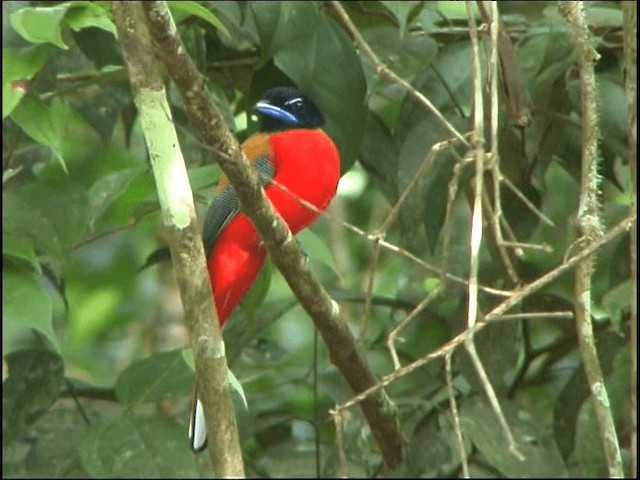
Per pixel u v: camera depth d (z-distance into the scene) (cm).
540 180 1132
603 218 1073
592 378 786
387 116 1312
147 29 648
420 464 1141
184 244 646
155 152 648
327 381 1210
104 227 1428
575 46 895
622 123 1030
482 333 1099
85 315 1577
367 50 902
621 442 1042
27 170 1135
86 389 1169
